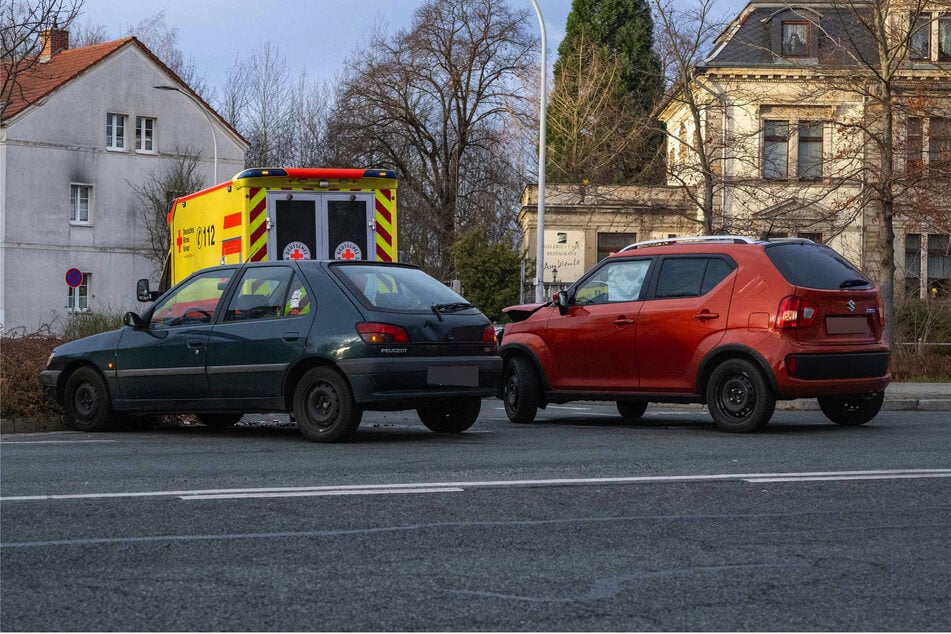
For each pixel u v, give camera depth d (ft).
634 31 181.57
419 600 15.52
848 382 37.88
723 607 15.26
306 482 25.59
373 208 52.90
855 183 86.79
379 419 45.14
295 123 210.38
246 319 36.11
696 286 39.22
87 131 157.89
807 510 22.29
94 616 14.74
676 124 142.51
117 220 160.97
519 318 45.29
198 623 14.42
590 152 152.05
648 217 142.20
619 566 17.53
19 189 151.74
